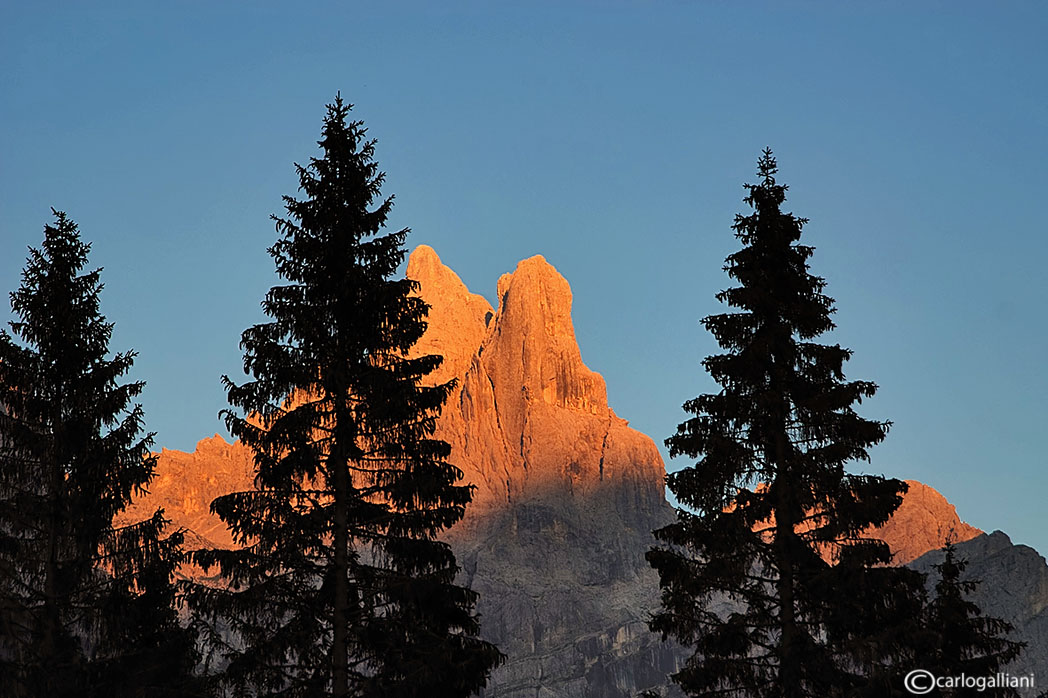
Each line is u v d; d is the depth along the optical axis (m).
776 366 152.25
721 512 149.88
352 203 141.75
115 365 154.75
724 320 154.50
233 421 136.12
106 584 147.75
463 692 133.88
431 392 137.00
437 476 135.38
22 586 146.12
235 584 136.38
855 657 143.12
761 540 149.00
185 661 144.00
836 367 151.75
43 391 153.00
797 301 155.00
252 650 132.12
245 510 133.12
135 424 153.75
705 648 147.75
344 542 134.88
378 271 140.50
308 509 136.50
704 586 147.62
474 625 138.25
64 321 154.12
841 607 146.12
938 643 144.75
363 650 134.75
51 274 158.25
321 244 139.25
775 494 149.50
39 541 148.12
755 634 148.75
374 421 136.25
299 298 139.62
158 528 149.62
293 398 139.88
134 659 143.62
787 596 147.25
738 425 151.50
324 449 137.50
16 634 142.50
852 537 149.25
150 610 146.50
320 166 142.75
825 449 148.62
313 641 133.12
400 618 135.62
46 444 149.75
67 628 147.25
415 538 136.12
